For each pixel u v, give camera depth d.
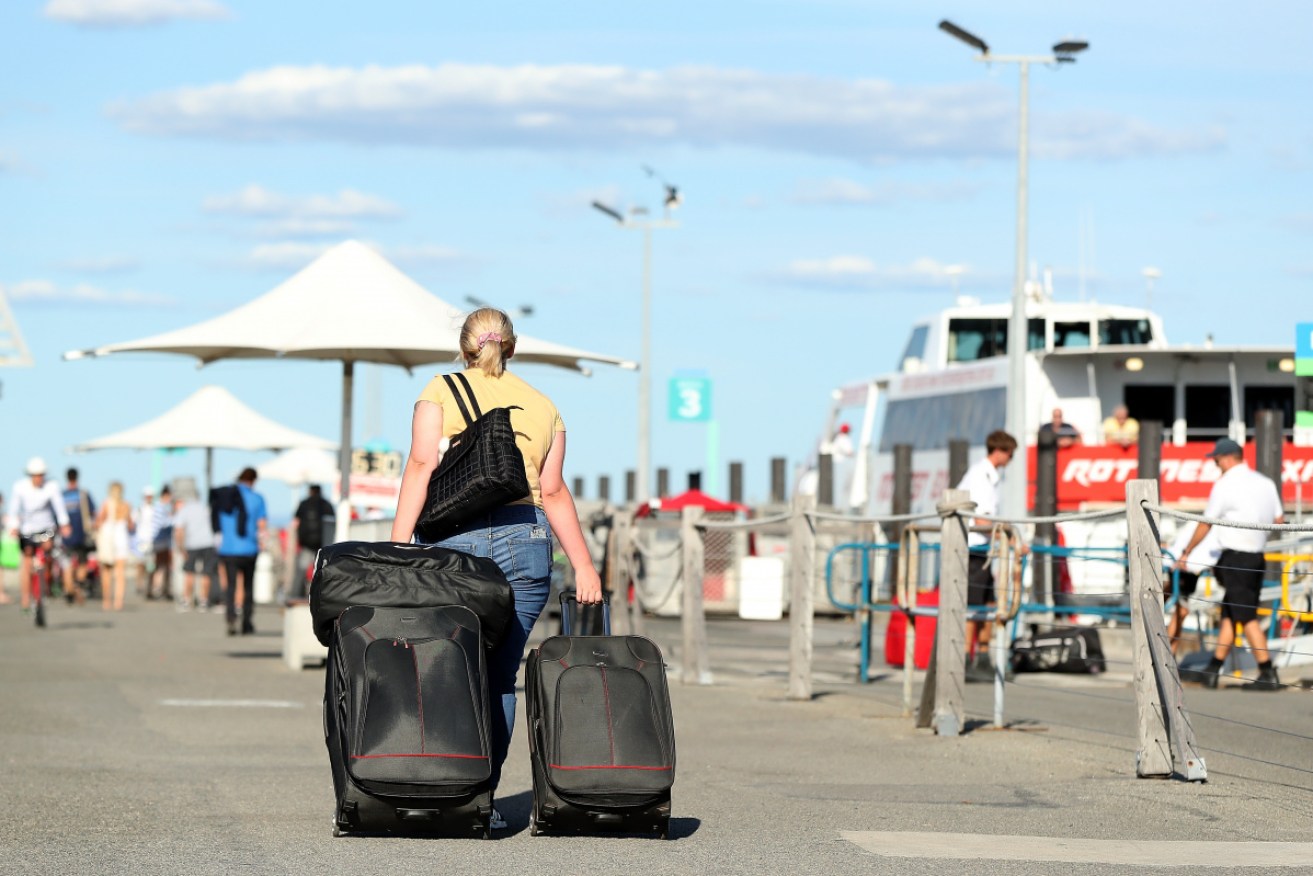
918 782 22.28
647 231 99.75
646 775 16.22
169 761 24.11
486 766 15.77
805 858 15.80
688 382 97.62
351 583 16.05
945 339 73.25
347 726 15.70
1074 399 62.00
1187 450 55.56
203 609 75.50
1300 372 41.44
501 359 17.36
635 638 16.83
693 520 38.94
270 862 15.17
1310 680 36.53
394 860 15.24
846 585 51.59
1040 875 15.12
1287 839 17.81
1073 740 27.25
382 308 37.78
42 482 58.97
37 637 53.34
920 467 71.19
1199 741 27.38
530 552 16.95
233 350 41.22
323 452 98.94
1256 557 36.25
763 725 29.62
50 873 14.67
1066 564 49.28
